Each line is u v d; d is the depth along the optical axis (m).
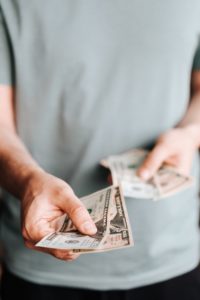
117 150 1.16
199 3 1.12
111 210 0.90
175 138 1.17
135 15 1.08
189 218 1.22
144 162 1.15
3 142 1.05
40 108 1.13
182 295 1.20
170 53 1.11
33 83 1.11
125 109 1.13
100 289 1.15
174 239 1.18
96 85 1.10
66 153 1.16
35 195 0.83
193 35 1.14
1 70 1.11
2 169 1.00
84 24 1.07
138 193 1.12
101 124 1.12
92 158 1.15
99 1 1.07
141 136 1.16
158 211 1.14
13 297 1.20
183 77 1.17
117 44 1.09
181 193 1.17
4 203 1.21
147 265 1.16
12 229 1.18
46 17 1.06
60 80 1.10
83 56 1.08
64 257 0.78
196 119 1.24
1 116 1.14
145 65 1.11
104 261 1.13
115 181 1.11
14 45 1.08
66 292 1.17
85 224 0.77
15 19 1.07
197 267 1.26
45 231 0.81
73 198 0.81
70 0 1.06
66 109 1.12
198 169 1.32
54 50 1.08
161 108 1.16
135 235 1.14
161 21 1.08
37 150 1.17
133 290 1.16
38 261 1.15
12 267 1.19
